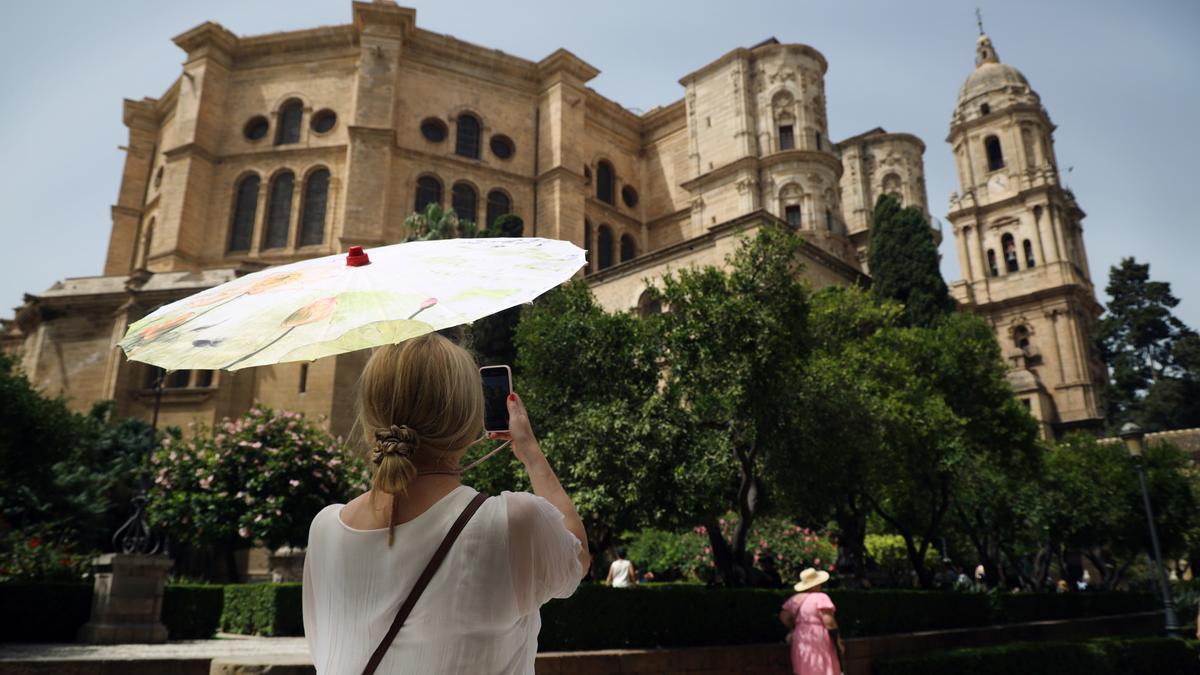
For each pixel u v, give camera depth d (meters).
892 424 17.44
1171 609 17.97
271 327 1.82
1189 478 34.53
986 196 66.62
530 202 45.81
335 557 1.70
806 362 14.73
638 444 13.48
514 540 1.64
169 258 39.72
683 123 51.03
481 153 45.38
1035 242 62.62
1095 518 26.94
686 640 10.21
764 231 14.82
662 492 13.88
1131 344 62.72
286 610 13.20
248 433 20.45
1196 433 47.44
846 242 43.59
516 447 2.02
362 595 1.63
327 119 43.91
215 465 19.83
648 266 35.06
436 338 1.87
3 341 42.25
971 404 21.89
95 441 26.42
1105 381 63.66
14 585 11.69
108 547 25.33
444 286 1.94
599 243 48.19
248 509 19.67
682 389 14.20
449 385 1.77
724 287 14.37
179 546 27.47
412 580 1.61
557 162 45.28
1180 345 60.00
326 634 1.66
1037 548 34.38
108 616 11.48
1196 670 15.91
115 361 32.22
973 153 68.19
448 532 1.64
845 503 20.80
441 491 1.74
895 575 28.39
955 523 28.11
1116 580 33.22
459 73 45.91
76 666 7.71
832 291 26.02
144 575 11.89
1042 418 55.12
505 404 2.07
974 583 26.88
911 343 22.16
